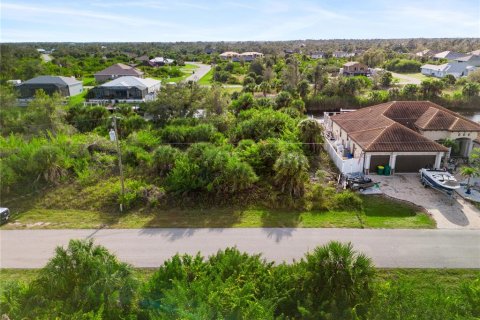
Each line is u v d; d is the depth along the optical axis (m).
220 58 142.88
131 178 27.22
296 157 24.00
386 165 28.09
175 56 146.75
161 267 13.62
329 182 26.61
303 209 23.00
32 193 25.56
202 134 34.84
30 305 11.70
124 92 59.97
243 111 42.88
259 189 24.97
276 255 18.09
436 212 22.39
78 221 22.00
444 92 70.38
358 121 34.09
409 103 35.03
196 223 21.45
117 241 19.56
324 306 11.73
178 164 25.52
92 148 31.17
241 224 21.27
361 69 95.88
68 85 62.56
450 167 29.00
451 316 10.87
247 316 10.49
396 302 11.38
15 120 39.88
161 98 43.91
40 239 19.94
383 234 19.95
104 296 11.52
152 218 22.16
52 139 31.91
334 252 12.52
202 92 44.97
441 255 17.88
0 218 21.72
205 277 12.73
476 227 20.61
